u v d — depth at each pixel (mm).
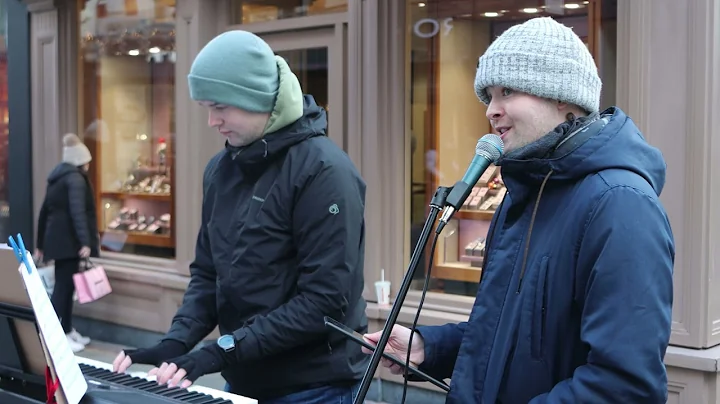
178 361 2455
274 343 2549
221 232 2758
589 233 1791
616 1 4367
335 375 2656
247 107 2607
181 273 6645
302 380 2664
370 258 5418
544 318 1862
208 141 6559
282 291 2662
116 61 7293
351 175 2652
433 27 5324
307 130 2676
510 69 1895
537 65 1878
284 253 2656
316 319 2551
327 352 2643
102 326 7188
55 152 7668
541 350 1863
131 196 7207
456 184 1948
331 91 5820
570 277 1829
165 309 6680
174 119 6805
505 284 1961
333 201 2584
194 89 2646
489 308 1977
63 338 2062
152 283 6738
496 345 1933
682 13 4035
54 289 6879
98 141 7465
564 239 1837
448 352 2221
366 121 5453
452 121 5277
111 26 7309
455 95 5258
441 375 2240
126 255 7199
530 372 1870
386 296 5301
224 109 2641
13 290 2295
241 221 2701
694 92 4004
